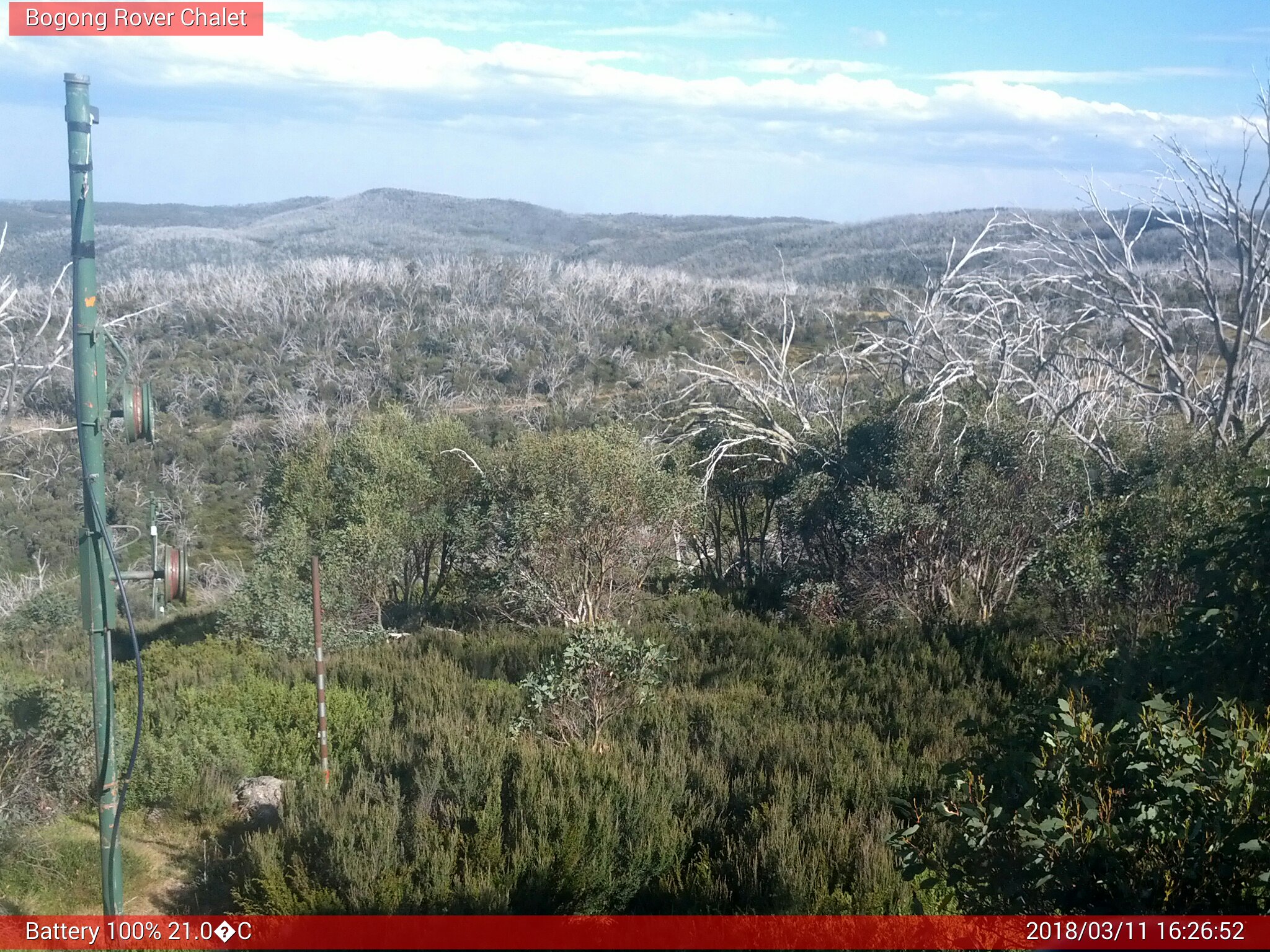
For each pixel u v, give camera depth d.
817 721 8.84
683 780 6.82
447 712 8.70
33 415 31.80
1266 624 4.65
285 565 14.01
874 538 13.58
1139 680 4.93
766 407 17.25
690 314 49.81
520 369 43.16
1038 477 13.19
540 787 6.25
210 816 6.90
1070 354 16.22
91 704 7.07
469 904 5.06
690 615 14.38
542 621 14.39
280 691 9.05
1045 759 3.84
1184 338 20.55
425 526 16.28
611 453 14.59
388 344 45.16
